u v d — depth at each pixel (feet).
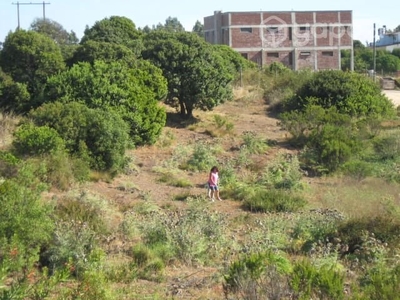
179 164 80.53
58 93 82.79
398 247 44.32
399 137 86.84
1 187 41.24
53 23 228.22
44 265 39.22
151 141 87.30
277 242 47.29
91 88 82.28
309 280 32.27
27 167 51.83
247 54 236.63
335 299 32.09
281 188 69.41
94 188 66.18
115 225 49.60
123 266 40.52
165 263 43.32
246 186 68.74
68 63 107.65
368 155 84.02
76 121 71.15
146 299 35.42
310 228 48.62
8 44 100.37
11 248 32.14
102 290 30.09
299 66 238.48
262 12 236.22
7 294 22.77
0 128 78.59
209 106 105.91
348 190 67.10
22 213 38.93
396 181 72.95
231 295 33.47
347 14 241.76
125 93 83.66
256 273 34.65
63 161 63.98
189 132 100.53
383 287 30.81
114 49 104.47
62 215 46.80
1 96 93.66
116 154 72.18
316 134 86.48
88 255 39.99
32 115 73.10
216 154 87.15
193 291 37.60
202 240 45.39
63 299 27.45
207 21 258.57
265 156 86.84
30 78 98.84
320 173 78.28
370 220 46.78
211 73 104.47
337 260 42.75
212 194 66.08
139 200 62.80
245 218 57.36
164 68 103.45
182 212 54.70
